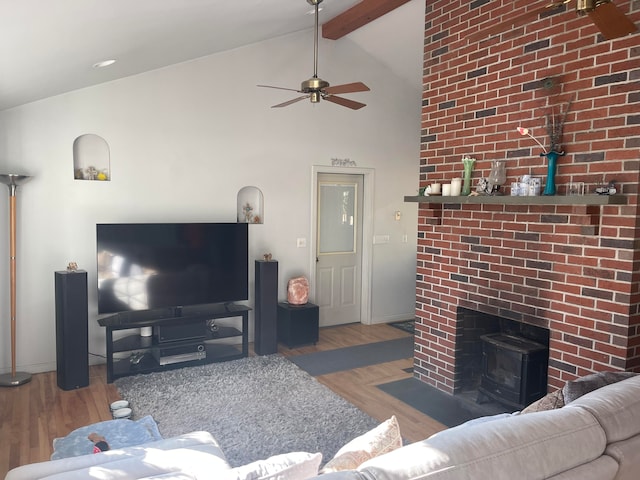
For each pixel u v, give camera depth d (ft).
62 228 13.97
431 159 13.52
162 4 8.68
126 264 13.83
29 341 13.83
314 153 18.07
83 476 5.09
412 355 16.14
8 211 13.32
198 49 14.11
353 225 19.97
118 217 14.69
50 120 13.58
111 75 13.50
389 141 19.88
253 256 17.19
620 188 9.05
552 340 10.36
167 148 15.28
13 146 13.20
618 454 4.75
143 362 14.60
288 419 11.25
